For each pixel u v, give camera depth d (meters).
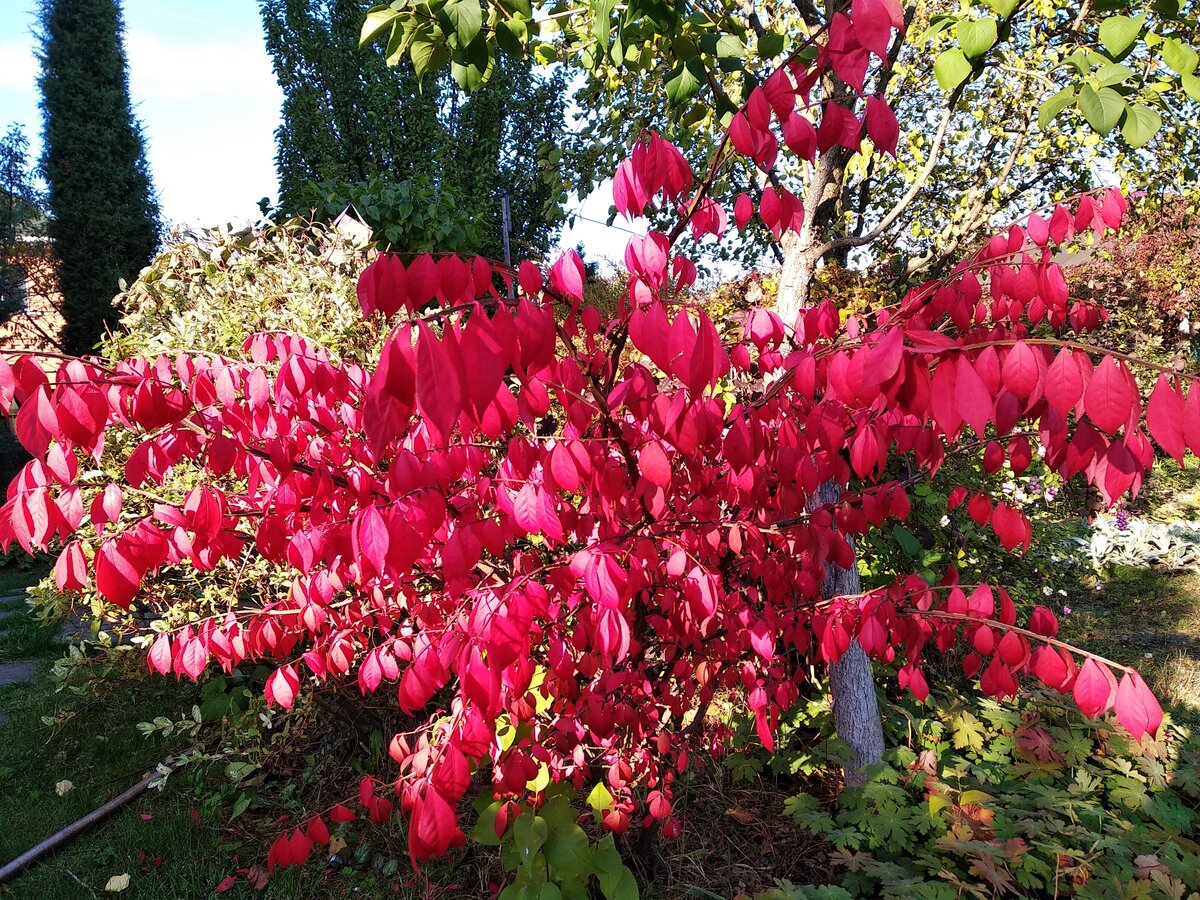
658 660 2.49
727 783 3.17
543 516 1.58
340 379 1.90
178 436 1.77
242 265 3.83
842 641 2.08
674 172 1.43
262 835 3.05
